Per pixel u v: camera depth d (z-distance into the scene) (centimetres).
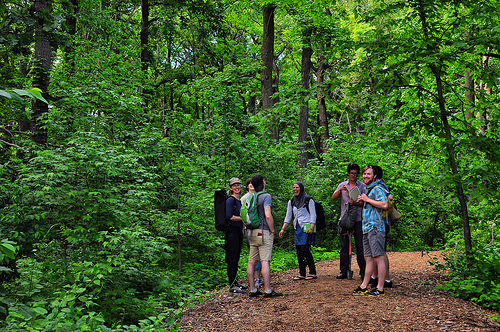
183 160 848
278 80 2520
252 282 578
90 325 351
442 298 512
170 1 1670
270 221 566
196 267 818
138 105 1062
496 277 544
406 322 410
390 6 634
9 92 180
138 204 626
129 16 2194
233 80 1348
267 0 1488
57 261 518
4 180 533
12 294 426
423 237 1341
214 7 1708
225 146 1012
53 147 675
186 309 545
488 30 593
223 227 615
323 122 1936
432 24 632
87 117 798
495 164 565
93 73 1112
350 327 406
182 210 842
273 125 1062
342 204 681
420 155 681
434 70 622
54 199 511
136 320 500
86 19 1434
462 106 687
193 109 2450
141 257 562
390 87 610
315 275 700
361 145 738
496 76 614
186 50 2533
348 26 1819
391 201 558
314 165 1420
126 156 575
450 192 662
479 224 853
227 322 465
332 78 680
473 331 381
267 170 1127
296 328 419
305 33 1733
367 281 542
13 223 502
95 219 535
